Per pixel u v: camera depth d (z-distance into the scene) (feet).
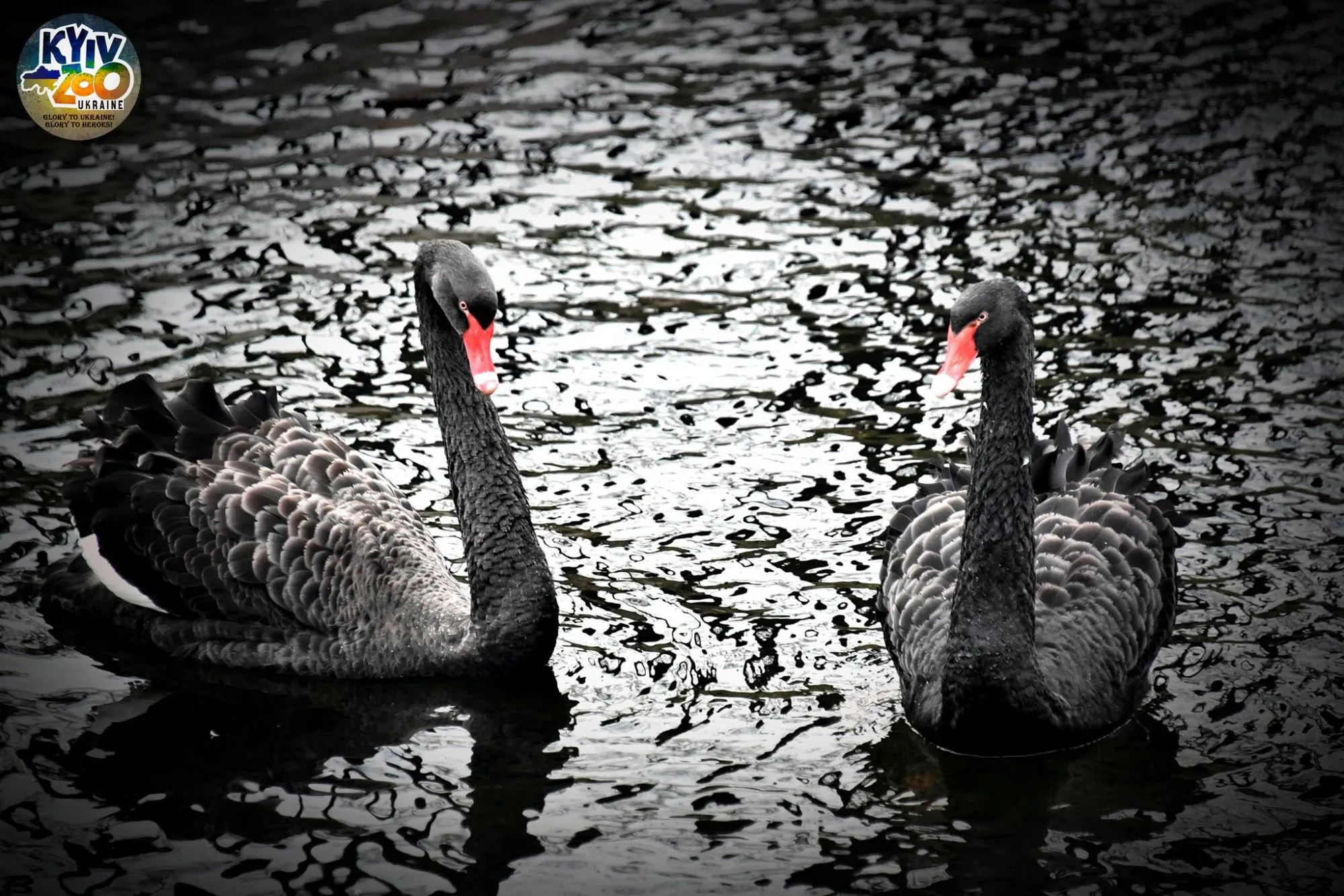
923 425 40.24
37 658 32.53
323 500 33.01
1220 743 29.04
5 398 41.01
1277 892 25.08
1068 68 61.46
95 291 46.62
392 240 50.01
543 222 51.11
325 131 57.21
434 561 33.47
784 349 43.91
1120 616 30.12
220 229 50.55
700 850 26.50
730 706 30.71
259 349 43.91
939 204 51.65
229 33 64.90
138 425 33.73
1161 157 54.13
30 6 65.46
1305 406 39.93
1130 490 32.55
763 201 52.24
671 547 35.83
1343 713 29.60
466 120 58.08
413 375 43.09
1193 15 66.18
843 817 27.35
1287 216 49.83
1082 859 26.07
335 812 27.66
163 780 28.55
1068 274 47.06
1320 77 59.88
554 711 30.71
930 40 64.23
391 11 67.31
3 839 26.68
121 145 55.98
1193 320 44.29
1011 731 28.40
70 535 35.83
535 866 26.11
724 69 62.08
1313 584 33.27
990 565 27.94
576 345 44.34
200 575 32.50
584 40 64.75
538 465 38.96
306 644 32.17
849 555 35.40
